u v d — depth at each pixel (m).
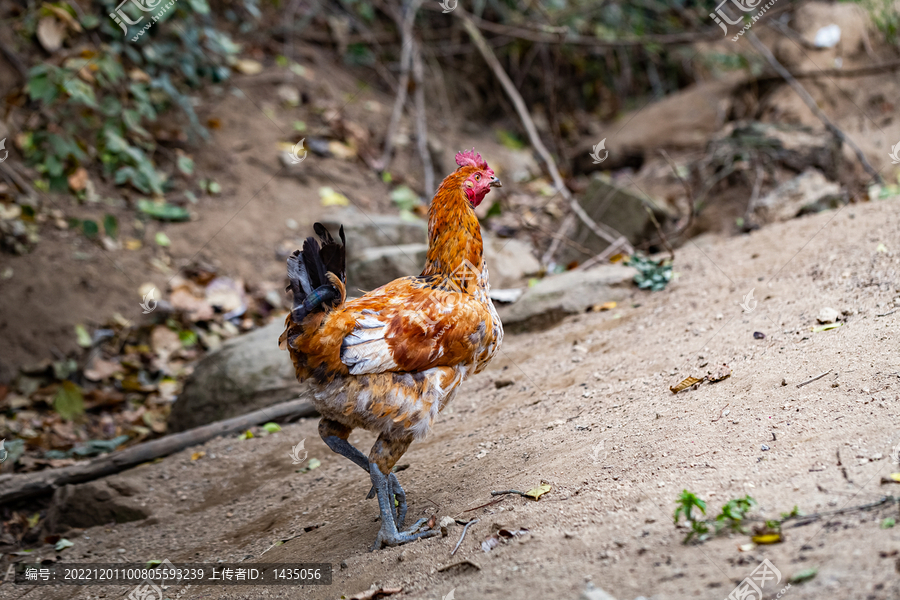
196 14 8.88
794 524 2.39
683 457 3.05
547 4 11.35
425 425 3.28
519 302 5.64
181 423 5.56
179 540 4.06
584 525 2.74
